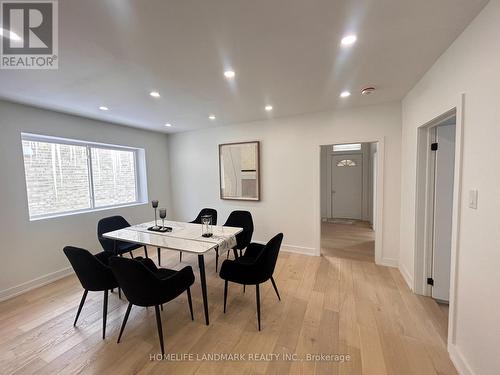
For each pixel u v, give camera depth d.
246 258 2.56
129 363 1.64
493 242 1.23
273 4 1.23
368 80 2.29
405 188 2.82
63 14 1.26
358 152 6.28
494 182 1.22
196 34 1.49
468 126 1.46
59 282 2.94
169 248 2.12
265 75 2.13
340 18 1.37
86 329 2.01
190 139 4.67
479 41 1.34
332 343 1.79
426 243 2.42
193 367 1.60
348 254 3.70
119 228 3.17
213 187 4.49
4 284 2.57
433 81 1.97
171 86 2.35
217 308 2.29
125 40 1.54
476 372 1.37
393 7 1.28
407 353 1.68
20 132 2.72
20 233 2.71
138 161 4.50
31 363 1.65
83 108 2.98
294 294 2.51
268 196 3.94
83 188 3.56
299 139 3.62
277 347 1.77
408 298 2.40
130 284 1.69
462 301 1.53
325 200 6.68
